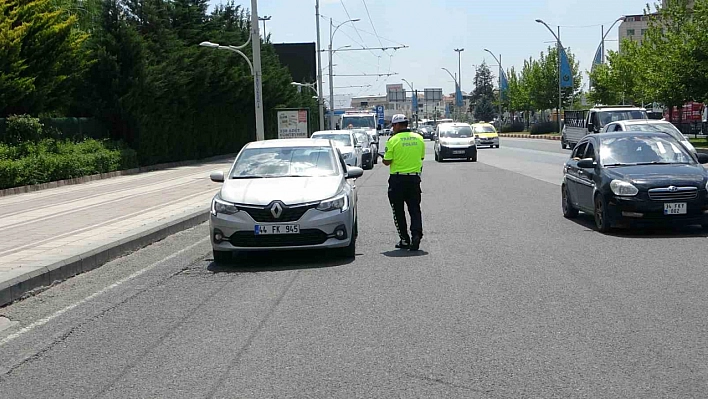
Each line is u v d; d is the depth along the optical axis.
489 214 15.82
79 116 35.72
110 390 5.55
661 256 10.27
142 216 16.27
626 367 5.63
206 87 44.03
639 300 7.75
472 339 6.50
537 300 7.89
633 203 11.95
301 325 7.18
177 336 6.99
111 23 36.03
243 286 9.23
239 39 51.88
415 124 113.06
